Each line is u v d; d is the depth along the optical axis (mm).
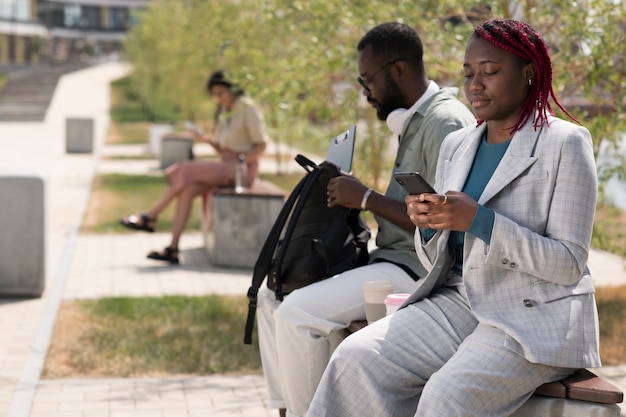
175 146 22922
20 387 6117
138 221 10461
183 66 27719
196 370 6562
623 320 7699
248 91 9414
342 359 3629
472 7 8008
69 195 17328
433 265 3734
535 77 3484
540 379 3350
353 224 4840
